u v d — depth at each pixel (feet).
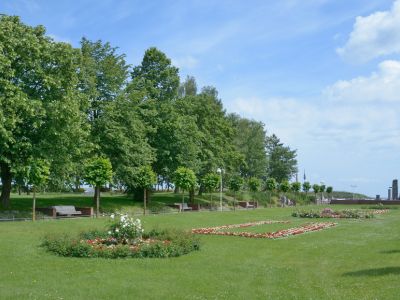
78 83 124.77
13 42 97.30
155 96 163.12
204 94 199.11
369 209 200.34
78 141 114.42
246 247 66.08
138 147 141.08
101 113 134.51
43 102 103.91
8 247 58.08
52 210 111.86
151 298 34.55
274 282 41.06
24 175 98.73
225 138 204.33
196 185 165.37
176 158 162.50
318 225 109.60
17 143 99.30
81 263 49.06
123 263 49.70
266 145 314.96
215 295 35.68
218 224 113.39
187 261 52.08
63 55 106.52
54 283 39.14
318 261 53.42
